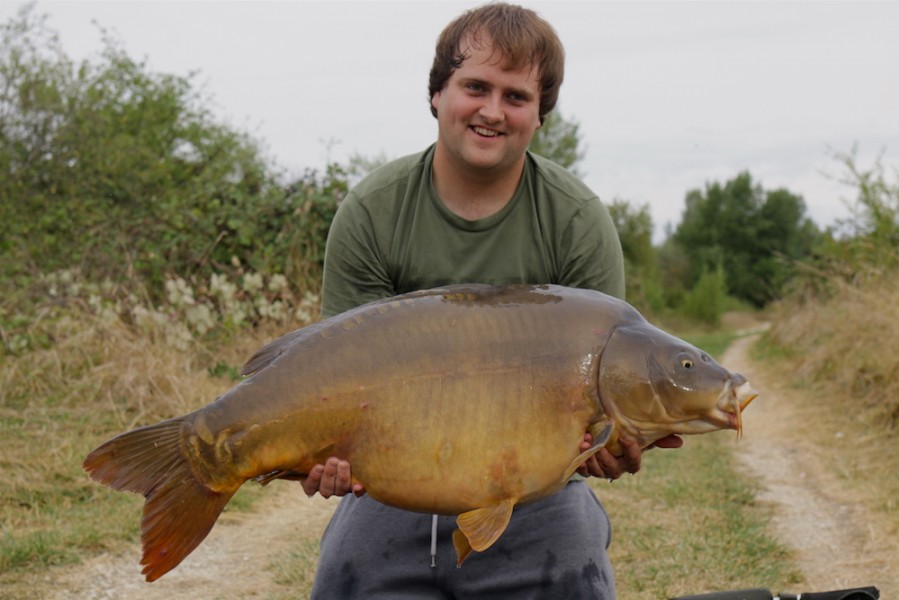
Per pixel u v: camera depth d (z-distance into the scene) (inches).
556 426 92.7
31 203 524.7
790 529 197.2
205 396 256.5
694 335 1190.3
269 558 168.1
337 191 379.9
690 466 253.0
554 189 114.5
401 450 90.3
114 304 301.4
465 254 113.9
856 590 119.3
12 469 191.5
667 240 2691.9
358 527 114.7
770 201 2380.7
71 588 146.3
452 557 112.3
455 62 105.9
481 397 90.9
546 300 96.3
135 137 680.4
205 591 151.7
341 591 113.8
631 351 93.3
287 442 89.2
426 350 91.2
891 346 309.9
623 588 157.8
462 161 108.0
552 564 110.1
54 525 169.3
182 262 357.7
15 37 561.6
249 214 370.9
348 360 90.1
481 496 91.9
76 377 255.6
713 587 158.2
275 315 322.0
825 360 390.3
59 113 565.3
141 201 517.7
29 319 269.6
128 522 171.8
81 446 208.4
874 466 241.1
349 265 115.7
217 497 89.4
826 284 568.7
